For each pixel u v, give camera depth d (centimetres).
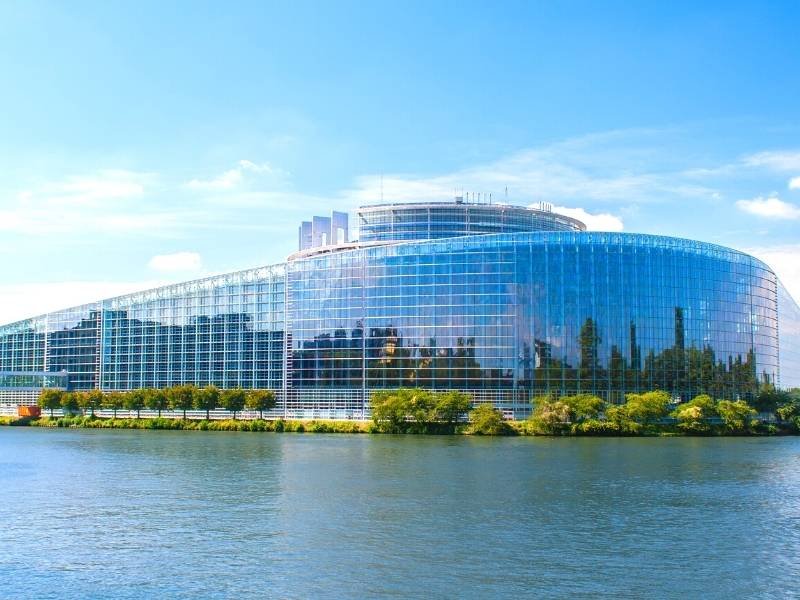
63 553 8381
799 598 6962
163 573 7681
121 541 8825
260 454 16100
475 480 12550
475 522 9588
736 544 8619
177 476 13150
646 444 18425
